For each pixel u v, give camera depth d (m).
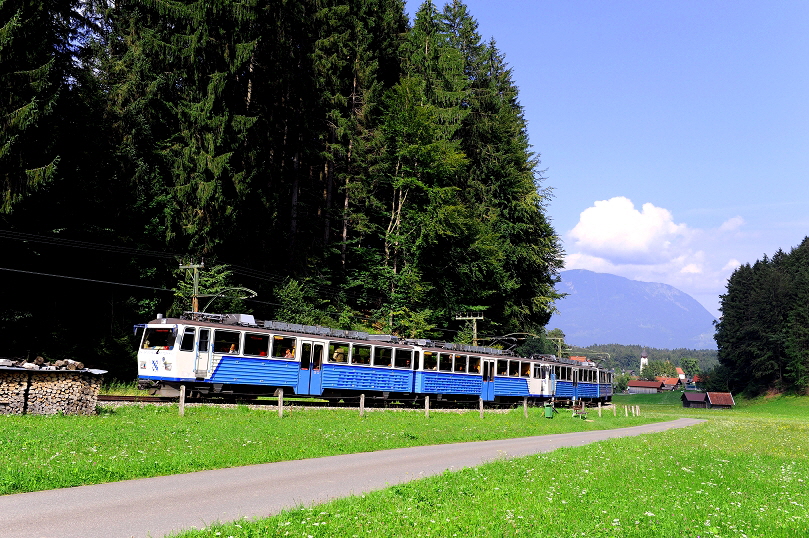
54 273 34.50
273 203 43.97
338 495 10.95
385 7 58.75
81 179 35.06
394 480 12.81
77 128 35.19
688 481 14.30
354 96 52.56
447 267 56.22
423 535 8.20
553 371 49.59
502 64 72.62
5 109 27.62
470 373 40.25
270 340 28.95
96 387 20.62
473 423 29.81
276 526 8.27
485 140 64.62
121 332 36.88
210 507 9.69
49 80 31.83
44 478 10.76
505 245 60.41
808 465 20.25
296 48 47.78
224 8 37.47
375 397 34.09
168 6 36.88
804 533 9.59
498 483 12.50
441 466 15.24
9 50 27.67
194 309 34.06
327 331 32.12
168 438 16.08
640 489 12.70
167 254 38.69
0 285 30.95
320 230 52.97
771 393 124.38
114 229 37.25
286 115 46.97
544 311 67.44
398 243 52.03
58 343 32.94
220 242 38.06
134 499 9.99
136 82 39.81
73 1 34.88
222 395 28.23
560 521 9.30
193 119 36.94
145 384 26.67
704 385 149.50
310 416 25.73
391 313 48.22
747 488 13.85
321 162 51.44
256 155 41.47
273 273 44.41
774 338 122.31
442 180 54.75
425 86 56.34
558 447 21.69
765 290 129.12
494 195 63.69
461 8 69.69
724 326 143.75
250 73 43.12
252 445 16.36
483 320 60.00
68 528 8.20
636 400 154.00
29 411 19.20
